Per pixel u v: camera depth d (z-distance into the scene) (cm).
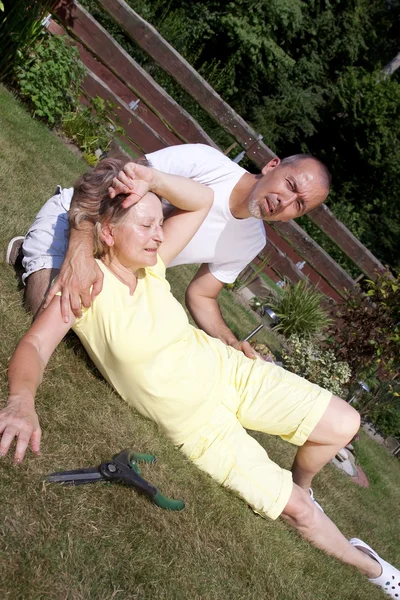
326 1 1925
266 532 307
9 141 561
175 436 307
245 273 877
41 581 202
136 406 306
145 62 1230
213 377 312
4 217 388
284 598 283
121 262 290
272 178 346
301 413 320
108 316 285
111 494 251
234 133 929
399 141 1845
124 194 283
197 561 259
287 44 1878
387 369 714
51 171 563
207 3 1738
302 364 665
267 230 1040
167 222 329
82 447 266
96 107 768
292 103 1816
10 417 223
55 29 881
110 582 220
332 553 335
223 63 1764
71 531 224
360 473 625
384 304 707
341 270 980
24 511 218
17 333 291
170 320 299
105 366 296
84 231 283
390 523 535
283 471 314
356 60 2023
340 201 1884
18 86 720
